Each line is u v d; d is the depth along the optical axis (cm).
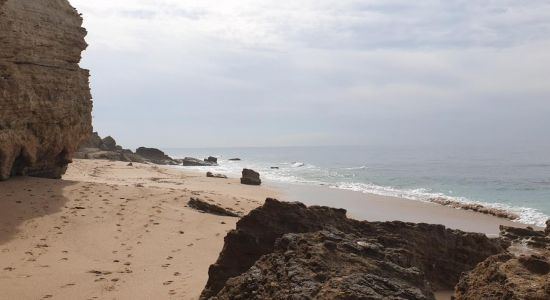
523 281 559
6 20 1816
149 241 1295
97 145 6022
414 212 2502
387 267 599
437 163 7981
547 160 8362
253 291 596
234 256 838
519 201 3177
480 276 631
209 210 1781
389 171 6184
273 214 888
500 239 1333
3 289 920
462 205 2739
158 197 1878
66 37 2198
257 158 12438
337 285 503
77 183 1986
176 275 1028
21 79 1914
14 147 1912
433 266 1038
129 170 3747
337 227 920
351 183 4394
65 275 1016
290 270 574
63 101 2206
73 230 1353
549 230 1450
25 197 1625
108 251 1199
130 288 946
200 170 5622
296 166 7794
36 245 1208
